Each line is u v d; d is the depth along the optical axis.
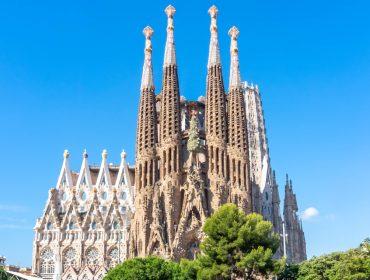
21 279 96.81
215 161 122.94
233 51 135.25
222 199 119.62
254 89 194.00
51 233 145.00
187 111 145.25
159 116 131.38
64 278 137.00
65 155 158.12
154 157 124.25
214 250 76.81
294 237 176.12
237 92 130.00
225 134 125.81
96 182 157.12
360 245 89.38
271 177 174.50
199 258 78.62
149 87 130.00
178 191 120.75
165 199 119.56
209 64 131.12
